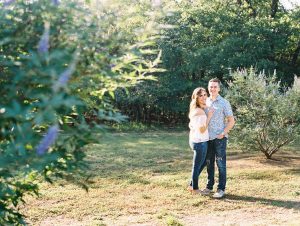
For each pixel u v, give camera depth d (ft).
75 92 10.25
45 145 7.95
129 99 76.79
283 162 39.29
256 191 28.53
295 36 85.30
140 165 37.60
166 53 77.56
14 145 8.34
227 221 22.74
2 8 9.33
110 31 10.06
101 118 9.82
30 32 9.32
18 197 12.13
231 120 26.81
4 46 9.42
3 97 9.10
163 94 78.48
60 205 24.85
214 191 28.43
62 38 9.42
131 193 27.86
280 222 22.40
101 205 25.14
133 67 10.51
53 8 9.11
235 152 44.91
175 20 80.84
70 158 10.80
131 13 10.16
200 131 26.91
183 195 27.40
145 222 22.38
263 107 38.65
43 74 8.09
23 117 8.87
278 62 86.28
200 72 85.35
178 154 44.06
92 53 9.47
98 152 44.32
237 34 81.20
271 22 82.28
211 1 92.73
